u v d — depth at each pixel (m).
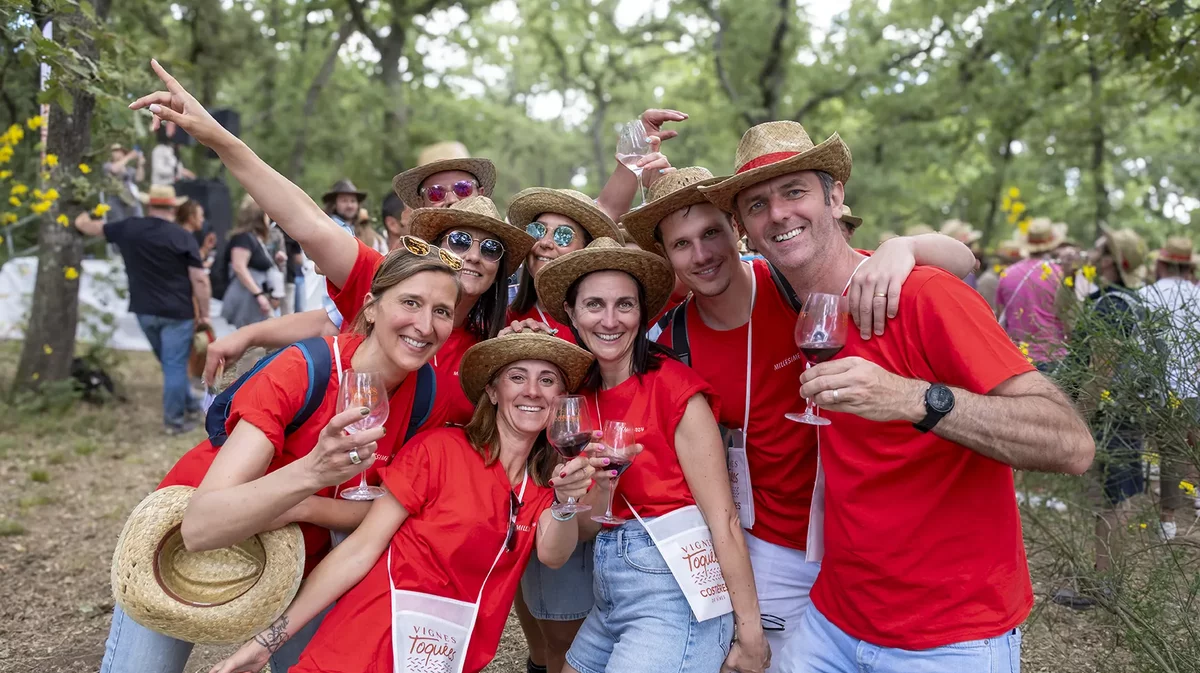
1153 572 3.91
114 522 6.20
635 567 2.82
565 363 2.83
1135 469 4.44
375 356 2.66
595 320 2.89
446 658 2.63
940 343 2.34
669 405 2.86
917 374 2.41
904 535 2.44
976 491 2.41
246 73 21.16
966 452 2.40
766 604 3.07
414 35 24.45
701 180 2.96
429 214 3.22
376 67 23.78
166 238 8.42
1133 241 5.55
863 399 2.18
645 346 2.97
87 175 8.80
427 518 2.67
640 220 3.02
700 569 2.78
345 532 2.79
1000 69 19.38
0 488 6.77
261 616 2.51
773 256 2.63
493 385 2.85
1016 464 2.20
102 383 9.97
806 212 2.54
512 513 2.75
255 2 22.05
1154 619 3.78
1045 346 4.80
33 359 9.17
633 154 3.89
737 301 3.02
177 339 8.62
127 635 2.65
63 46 4.91
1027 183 20.48
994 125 19.52
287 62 22.42
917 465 2.42
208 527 2.33
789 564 3.06
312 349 2.61
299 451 2.60
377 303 2.62
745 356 3.02
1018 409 2.17
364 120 21.86
